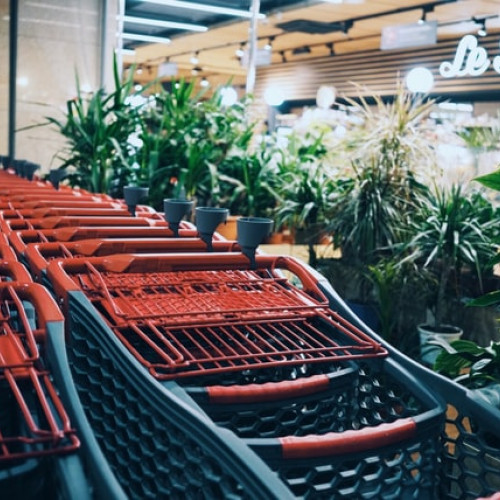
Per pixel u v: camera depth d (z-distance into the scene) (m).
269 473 0.90
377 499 1.14
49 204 2.51
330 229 4.51
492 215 4.15
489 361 2.28
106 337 1.21
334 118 6.96
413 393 1.37
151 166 5.03
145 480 1.11
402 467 1.18
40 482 0.95
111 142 4.98
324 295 1.67
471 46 10.59
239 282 1.73
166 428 1.04
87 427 0.99
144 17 11.83
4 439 0.94
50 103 6.88
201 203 5.45
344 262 4.67
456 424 1.31
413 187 4.48
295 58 16.64
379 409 1.46
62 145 6.93
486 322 4.07
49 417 0.99
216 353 1.50
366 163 4.54
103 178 5.02
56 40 6.81
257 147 6.08
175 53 16.44
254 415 1.33
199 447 0.97
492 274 4.13
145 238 1.98
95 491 0.91
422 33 10.47
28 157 6.88
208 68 18.72
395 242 4.38
